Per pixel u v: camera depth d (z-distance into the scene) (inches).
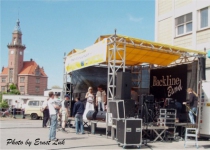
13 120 889.5
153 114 456.4
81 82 616.7
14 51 4133.9
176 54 510.9
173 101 518.0
